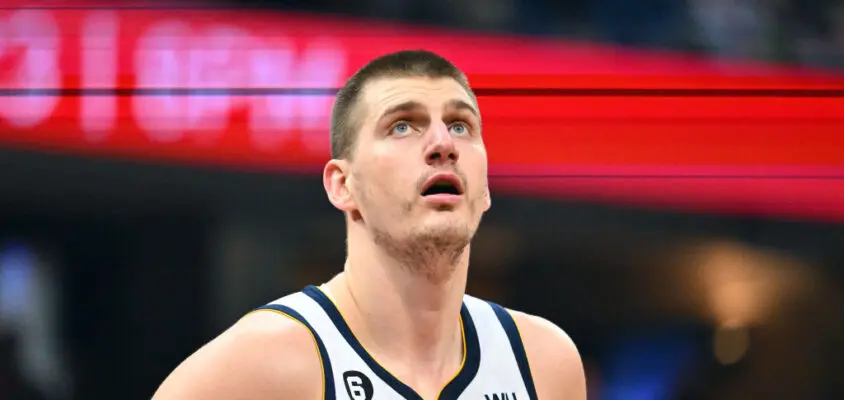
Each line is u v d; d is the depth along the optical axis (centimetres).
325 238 1628
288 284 1627
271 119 1549
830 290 1661
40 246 1595
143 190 1570
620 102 1584
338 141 722
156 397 686
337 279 751
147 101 1534
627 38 1586
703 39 1594
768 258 1653
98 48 1523
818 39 1605
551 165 1580
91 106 1530
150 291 1623
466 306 770
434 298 705
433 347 722
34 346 1594
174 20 1533
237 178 1574
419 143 674
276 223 1617
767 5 1602
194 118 1541
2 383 1573
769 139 1602
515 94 1569
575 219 1614
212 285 1628
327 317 712
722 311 1670
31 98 1517
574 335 1673
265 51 1544
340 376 688
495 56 1566
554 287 1661
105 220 1602
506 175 1582
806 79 1602
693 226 1630
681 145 1592
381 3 1552
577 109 1573
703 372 1672
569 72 1570
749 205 1619
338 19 1549
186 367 687
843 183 1603
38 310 1598
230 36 1541
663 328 1677
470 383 727
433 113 680
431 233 660
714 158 1596
